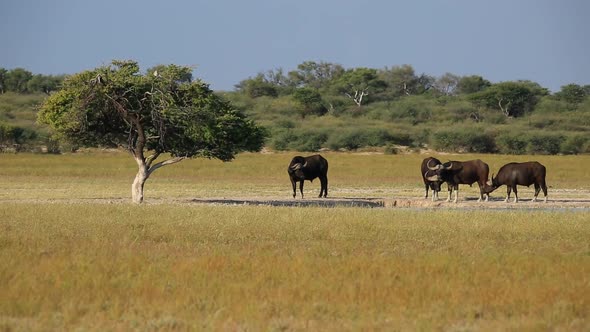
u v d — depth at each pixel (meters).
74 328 32.19
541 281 40.28
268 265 43.41
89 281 38.97
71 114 89.94
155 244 53.19
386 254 48.75
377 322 33.22
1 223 63.47
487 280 40.44
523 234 60.91
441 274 41.88
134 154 92.62
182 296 36.69
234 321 33.25
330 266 43.47
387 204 99.62
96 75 87.69
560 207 95.19
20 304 34.88
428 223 66.50
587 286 38.97
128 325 32.66
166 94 89.00
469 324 33.12
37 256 45.91
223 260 44.31
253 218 68.06
